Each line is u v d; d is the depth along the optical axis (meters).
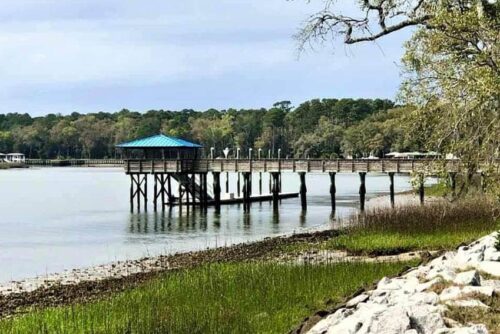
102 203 73.19
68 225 52.41
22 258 36.56
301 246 35.09
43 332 16.50
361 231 34.69
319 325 12.35
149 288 21.56
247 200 64.94
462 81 19.56
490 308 11.70
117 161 197.50
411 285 13.92
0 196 83.38
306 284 20.20
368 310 11.54
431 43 20.20
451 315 11.32
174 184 106.12
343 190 93.69
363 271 22.12
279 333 15.09
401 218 34.75
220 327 15.52
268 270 23.11
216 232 47.75
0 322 18.59
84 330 16.31
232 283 20.94
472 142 19.70
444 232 32.81
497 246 16.98
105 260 35.62
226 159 64.44
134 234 47.06
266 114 187.75
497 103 19.20
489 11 20.23
